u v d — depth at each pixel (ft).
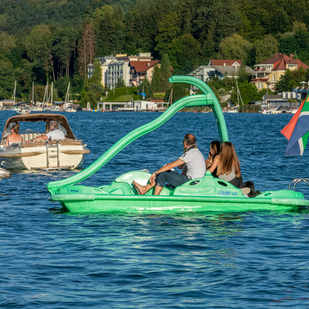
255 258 79.92
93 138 403.34
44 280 70.23
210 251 83.61
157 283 69.36
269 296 65.00
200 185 112.98
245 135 431.43
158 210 112.06
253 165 204.13
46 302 63.10
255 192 116.37
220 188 113.70
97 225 100.68
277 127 595.06
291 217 108.68
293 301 63.52
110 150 120.37
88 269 74.59
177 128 591.78
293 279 70.74
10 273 72.74
